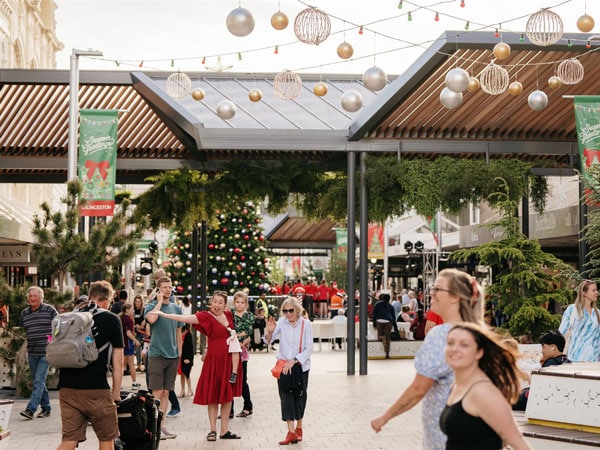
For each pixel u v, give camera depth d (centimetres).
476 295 578
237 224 3369
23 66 3366
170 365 1238
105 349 896
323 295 4272
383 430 1266
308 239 4600
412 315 3378
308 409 1497
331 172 2350
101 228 1745
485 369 508
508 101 1977
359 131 2023
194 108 2152
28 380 1642
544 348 1157
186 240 3341
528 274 1777
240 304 1434
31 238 2652
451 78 1407
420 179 2012
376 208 2067
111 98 2256
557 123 2072
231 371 1191
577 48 1734
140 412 930
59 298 1634
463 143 2089
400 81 1839
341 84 2314
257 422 1359
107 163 1966
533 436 858
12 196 3269
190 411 1485
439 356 567
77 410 886
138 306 2209
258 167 2225
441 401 571
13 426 1309
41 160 2345
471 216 3962
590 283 1184
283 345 1180
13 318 1644
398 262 4247
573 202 2939
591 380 871
